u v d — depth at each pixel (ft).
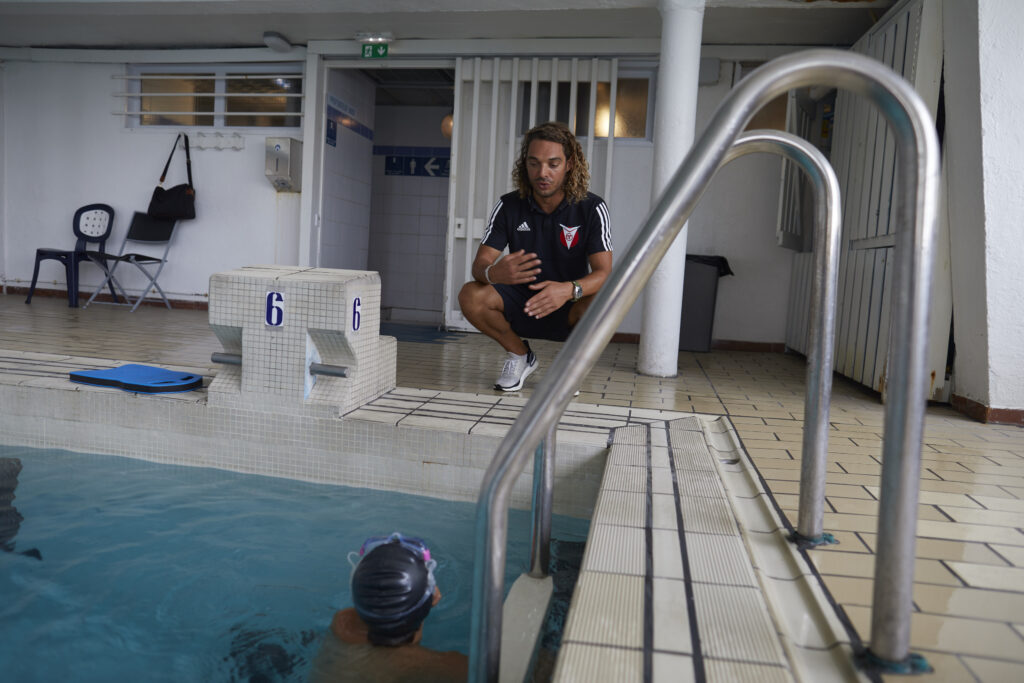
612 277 3.03
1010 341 11.04
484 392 11.02
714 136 3.01
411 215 30.25
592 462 8.29
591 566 4.67
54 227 25.50
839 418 11.07
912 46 12.82
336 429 8.61
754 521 5.91
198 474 8.76
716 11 16.97
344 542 6.70
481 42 20.42
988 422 11.29
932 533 5.81
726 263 19.77
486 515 3.22
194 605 5.28
